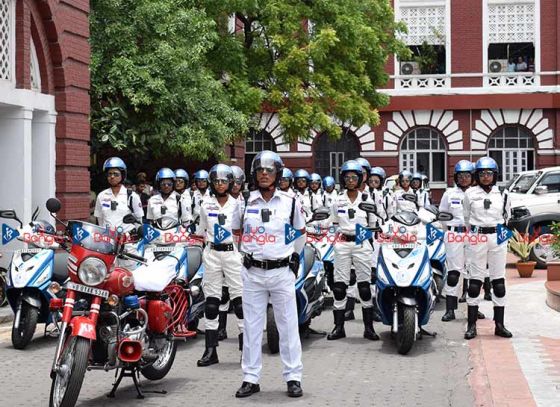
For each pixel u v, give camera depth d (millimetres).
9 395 8133
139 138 20438
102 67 20094
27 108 15031
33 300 10312
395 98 38281
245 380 8094
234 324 12578
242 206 8297
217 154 22219
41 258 10438
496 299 11141
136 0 20531
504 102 37594
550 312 13117
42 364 9578
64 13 15922
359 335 11531
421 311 10359
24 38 15000
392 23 29047
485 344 10547
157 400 7926
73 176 16391
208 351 9594
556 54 37406
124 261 9820
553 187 21688
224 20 24688
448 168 38250
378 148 38594
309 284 10672
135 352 7312
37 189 15859
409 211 10625
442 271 13008
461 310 13734
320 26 25469
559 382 8305
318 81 25281
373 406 7648
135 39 20547
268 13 24719
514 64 37938
